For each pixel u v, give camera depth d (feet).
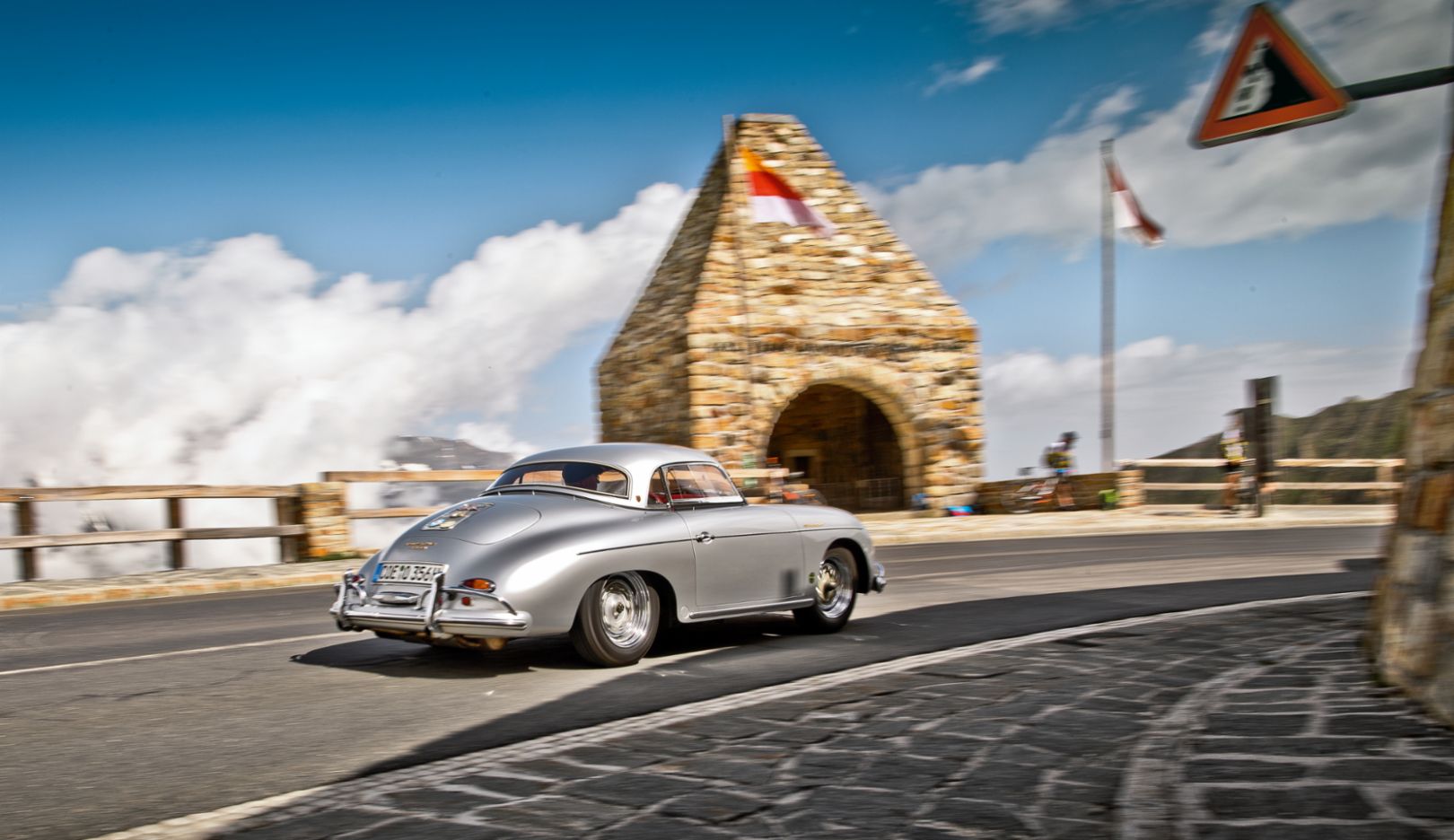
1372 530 63.87
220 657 24.07
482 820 12.02
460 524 21.89
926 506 82.17
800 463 99.55
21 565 44.09
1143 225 82.23
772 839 11.23
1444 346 15.88
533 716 17.63
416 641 21.48
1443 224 16.84
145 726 17.19
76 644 27.02
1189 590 35.04
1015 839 11.09
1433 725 13.66
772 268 80.94
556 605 20.72
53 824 12.25
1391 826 10.18
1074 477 82.33
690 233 86.02
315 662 23.16
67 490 45.21
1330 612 26.96
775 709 17.48
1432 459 15.72
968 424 83.66
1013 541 59.93
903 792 12.78
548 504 22.48
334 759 15.05
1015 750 14.53
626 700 18.83
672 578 22.67
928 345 82.69
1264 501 72.74
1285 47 16.63
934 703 17.67
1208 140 17.44
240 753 15.43
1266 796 11.23
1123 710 16.81
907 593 35.17
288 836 11.66
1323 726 13.93
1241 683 17.22
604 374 90.58
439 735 16.43
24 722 17.58
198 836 11.73
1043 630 26.68
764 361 78.18
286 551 52.34
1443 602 14.62
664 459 24.18
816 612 26.16
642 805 12.46
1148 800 11.51
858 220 85.56
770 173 75.31
